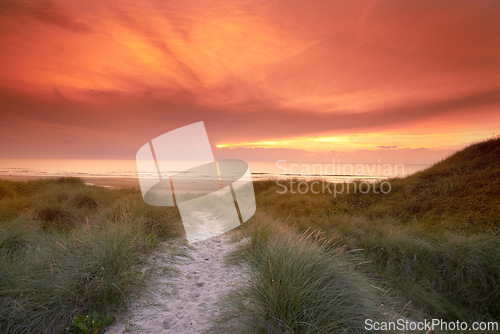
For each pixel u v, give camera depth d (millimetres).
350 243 5125
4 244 3707
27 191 10945
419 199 8305
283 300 2346
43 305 2510
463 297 4008
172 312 2705
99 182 27656
